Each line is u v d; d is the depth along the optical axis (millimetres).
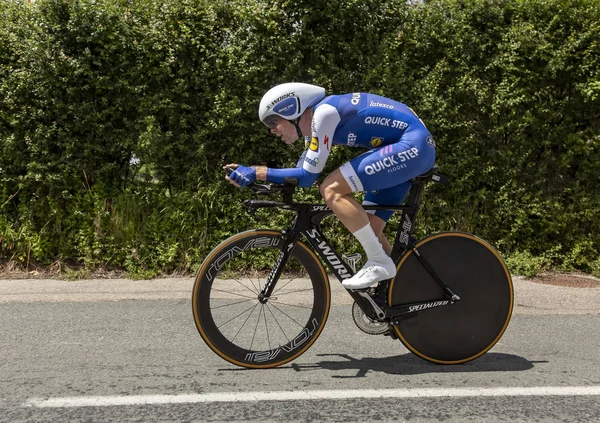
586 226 6414
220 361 3641
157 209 6035
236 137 5984
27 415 2857
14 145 5750
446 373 3502
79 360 3607
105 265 5977
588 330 4410
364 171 3314
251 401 3045
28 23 5703
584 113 6285
